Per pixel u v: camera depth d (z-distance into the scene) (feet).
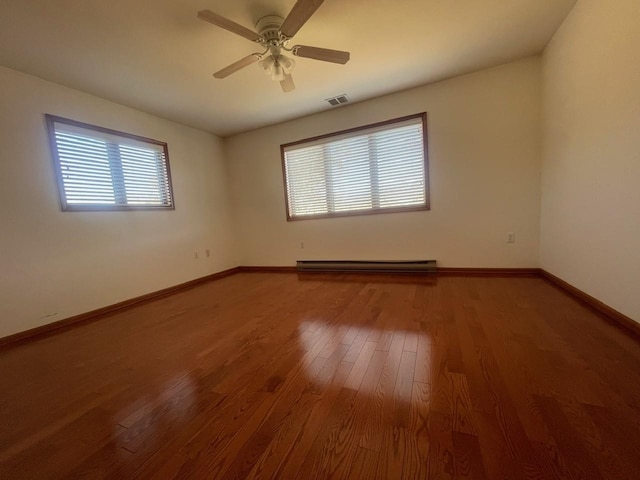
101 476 3.18
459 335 5.98
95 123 9.84
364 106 11.98
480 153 10.37
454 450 3.15
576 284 7.54
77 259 9.21
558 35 7.87
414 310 7.66
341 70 9.22
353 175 12.75
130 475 3.16
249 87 9.81
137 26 6.44
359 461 3.11
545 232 9.48
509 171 10.07
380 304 8.38
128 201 10.95
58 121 8.81
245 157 15.23
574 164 7.40
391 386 4.42
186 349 6.39
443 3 6.46
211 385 4.85
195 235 13.76
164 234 12.23
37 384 5.33
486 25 7.44
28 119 8.18
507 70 9.70
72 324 8.91
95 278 9.69
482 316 6.88
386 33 7.42
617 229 5.81
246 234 15.83
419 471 2.93
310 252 14.20
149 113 11.74
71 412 4.41
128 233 10.79
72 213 9.12
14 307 7.82
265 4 6.04
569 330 5.79
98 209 9.82
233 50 7.54
